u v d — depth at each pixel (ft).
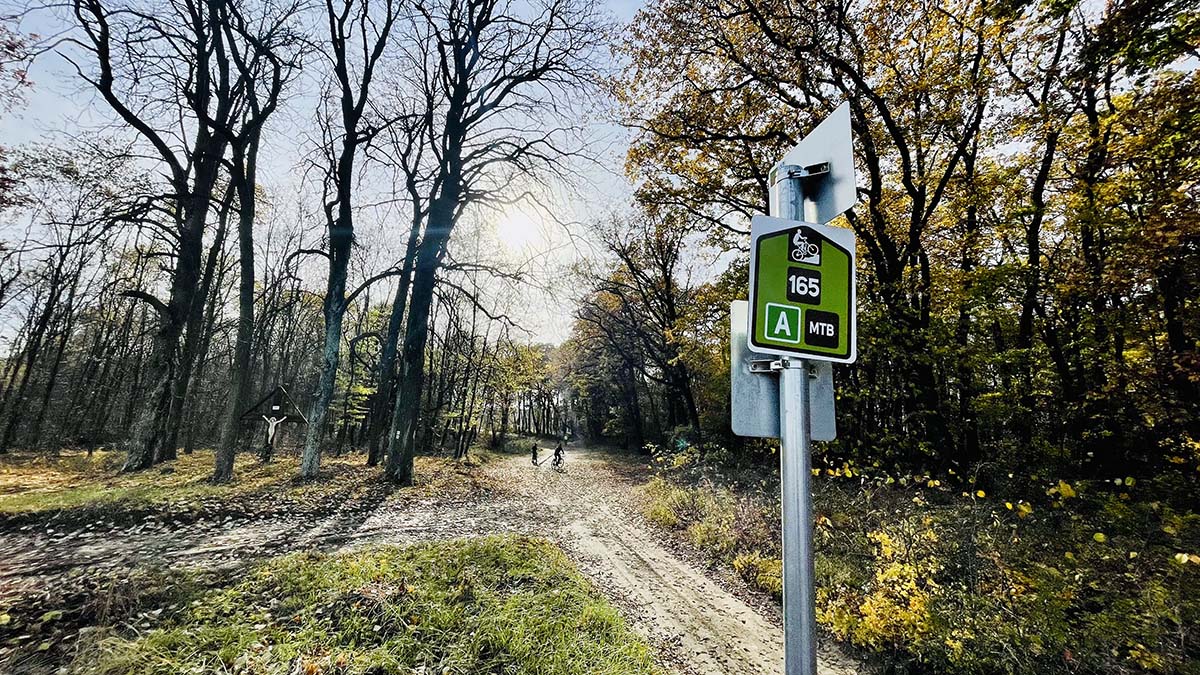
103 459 54.75
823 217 4.73
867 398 35.76
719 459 49.34
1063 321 31.81
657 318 80.53
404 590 15.16
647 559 25.21
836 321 4.49
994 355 30.17
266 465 49.24
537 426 191.31
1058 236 33.17
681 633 16.48
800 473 4.20
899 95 31.78
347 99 43.45
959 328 31.73
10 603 13.75
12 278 63.16
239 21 40.55
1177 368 22.84
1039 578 15.16
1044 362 33.71
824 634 16.75
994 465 28.43
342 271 43.93
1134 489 23.80
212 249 57.16
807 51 32.83
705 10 36.42
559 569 19.57
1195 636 12.16
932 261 36.73
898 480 27.40
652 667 13.05
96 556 19.03
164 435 51.34
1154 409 25.21
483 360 98.89
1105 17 19.07
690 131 41.45
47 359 87.35
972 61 29.73
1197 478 22.47
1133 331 26.04
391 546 20.81
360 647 12.10
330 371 42.29
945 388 35.40
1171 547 15.52
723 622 17.56
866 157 34.81
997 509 22.39
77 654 10.98
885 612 15.53
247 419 67.26
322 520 27.53
